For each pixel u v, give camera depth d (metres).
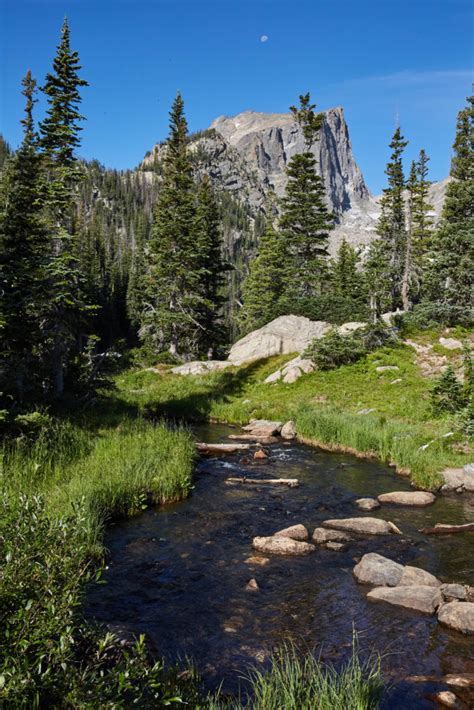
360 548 9.47
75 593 4.19
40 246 21.39
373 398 24.22
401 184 56.47
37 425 14.20
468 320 33.22
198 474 14.72
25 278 18.06
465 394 20.47
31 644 3.60
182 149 42.88
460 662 5.79
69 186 24.12
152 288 43.66
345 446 18.14
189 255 40.41
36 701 3.27
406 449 16.17
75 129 23.73
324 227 49.25
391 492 12.87
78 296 22.02
